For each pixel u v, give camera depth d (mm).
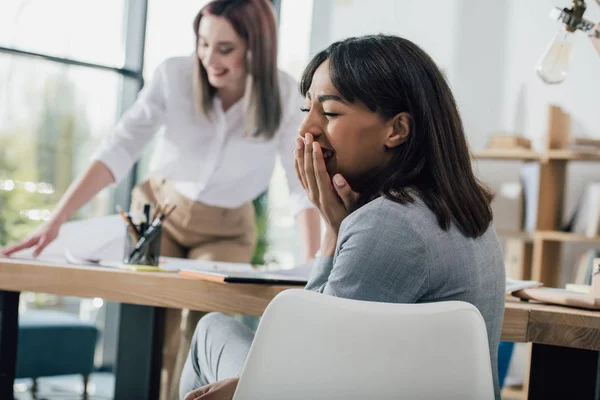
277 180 4805
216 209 2596
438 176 1206
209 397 1160
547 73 1908
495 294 1217
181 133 2545
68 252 1978
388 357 978
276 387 980
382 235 1114
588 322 1356
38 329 3666
